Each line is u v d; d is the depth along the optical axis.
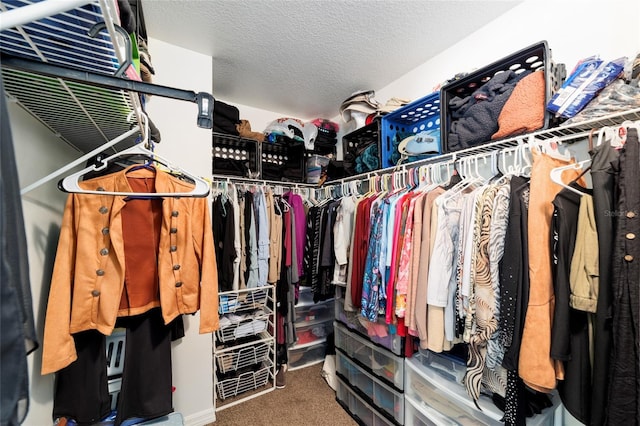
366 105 2.09
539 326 0.78
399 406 1.37
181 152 1.67
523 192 0.90
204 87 1.74
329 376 2.09
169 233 1.00
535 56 1.06
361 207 1.59
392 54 1.78
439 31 1.56
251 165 2.33
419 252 1.20
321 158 2.67
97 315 0.85
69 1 0.37
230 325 1.89
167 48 1.64
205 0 1.30
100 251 0.86
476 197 1.02
